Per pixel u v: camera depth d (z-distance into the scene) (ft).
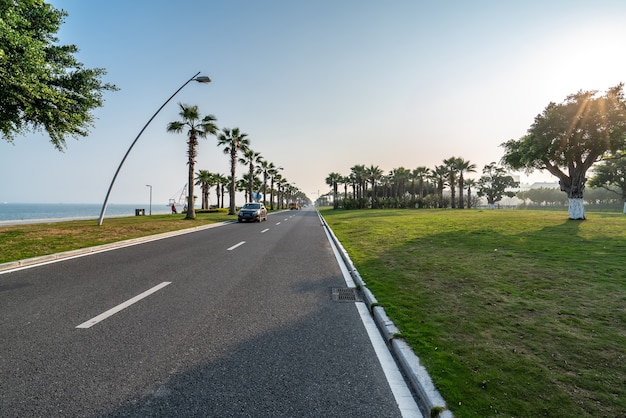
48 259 27.86
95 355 10.69
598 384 8.89
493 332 12.48
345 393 8.89
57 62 43.55
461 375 9.33
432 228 57.16
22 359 10.32
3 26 30.19
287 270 25.04
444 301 16.43
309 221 93.30
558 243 36.27
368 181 268.82
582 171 70.13
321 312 15.49
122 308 15.47
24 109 40.29
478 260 27.20
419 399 8.70
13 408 7.88
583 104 64.44
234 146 129.59
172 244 39.34
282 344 11.88
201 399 8.43
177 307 15.81
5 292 17.84
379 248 35.45
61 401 8.21
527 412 7.70
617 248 32.37
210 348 11.42
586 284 19.40
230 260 28.94
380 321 13.92
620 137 62.34
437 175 228.22
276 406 8.21
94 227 56.80
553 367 9.80
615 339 11.84
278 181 301.22
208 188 234.99
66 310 15.03
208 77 58.95
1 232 45.03
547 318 13.96
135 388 8.86
